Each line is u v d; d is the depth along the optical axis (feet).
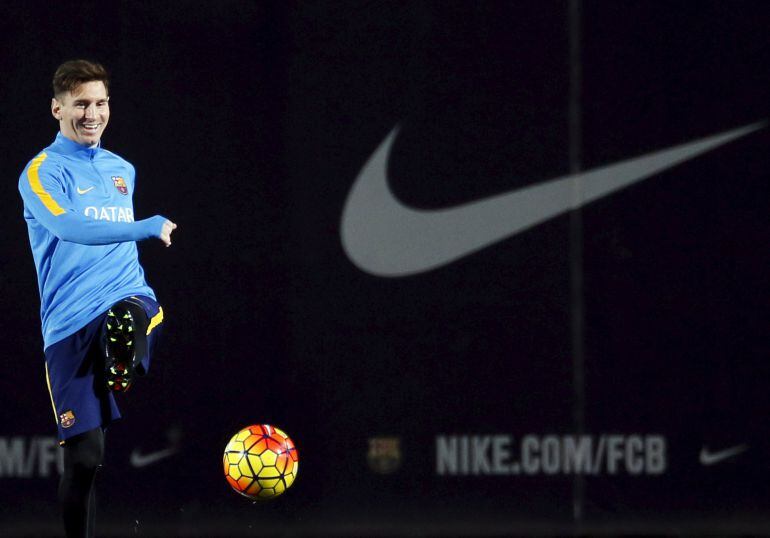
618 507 52.70
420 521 52.60
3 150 52.01
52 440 52.01
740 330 53.01
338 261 52.90
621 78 52.90
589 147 53.01
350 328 52.80
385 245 52.95
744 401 52.90
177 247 52.44
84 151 40.32
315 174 52.90
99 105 40.11
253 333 52.60
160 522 52.06
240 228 52.65
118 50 52.54
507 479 52.75
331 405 52.60
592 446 52.85
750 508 52.75
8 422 51.83
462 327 52.95
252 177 52.75
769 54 52.95
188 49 52.75
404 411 52.75
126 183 41.34
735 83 52.80
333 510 52.39
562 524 52.70
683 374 52.95
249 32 52.90
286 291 52.70
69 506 39.17
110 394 40.01
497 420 52.80
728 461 52.90
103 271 39.91
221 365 52.42
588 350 52.90
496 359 52.90
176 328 52.34
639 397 52.95
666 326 52.95
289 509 52.31
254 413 52.42
